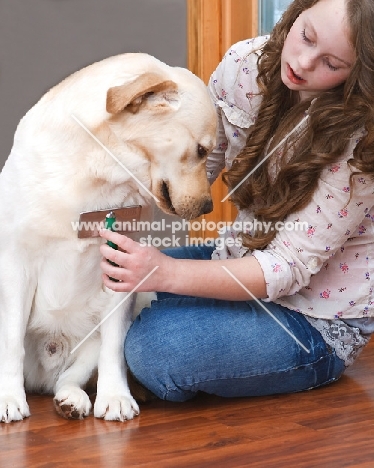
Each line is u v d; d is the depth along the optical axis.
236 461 1.45
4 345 1.77
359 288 1.93
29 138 1.76
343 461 1.45
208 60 3.30
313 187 1.78
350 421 1.72
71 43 3.66
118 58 1.80
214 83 2.11
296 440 1.58
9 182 1.76
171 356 1.80
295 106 1.86
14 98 3.73
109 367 1.82
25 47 3.70
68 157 1.72
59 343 1.98
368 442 1.57
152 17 3.48
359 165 1.68
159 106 1.73
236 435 1.61
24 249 1.78
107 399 1.75
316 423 1.70
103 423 1.70
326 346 1.94
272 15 3.17
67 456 1.48
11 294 1.78
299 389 1.97
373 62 1.60
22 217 1.74
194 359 1.80
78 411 1.72
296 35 1.69
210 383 1.85
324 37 1.61
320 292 1.94
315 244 1.80
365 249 1.92
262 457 1.47
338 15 1.60
